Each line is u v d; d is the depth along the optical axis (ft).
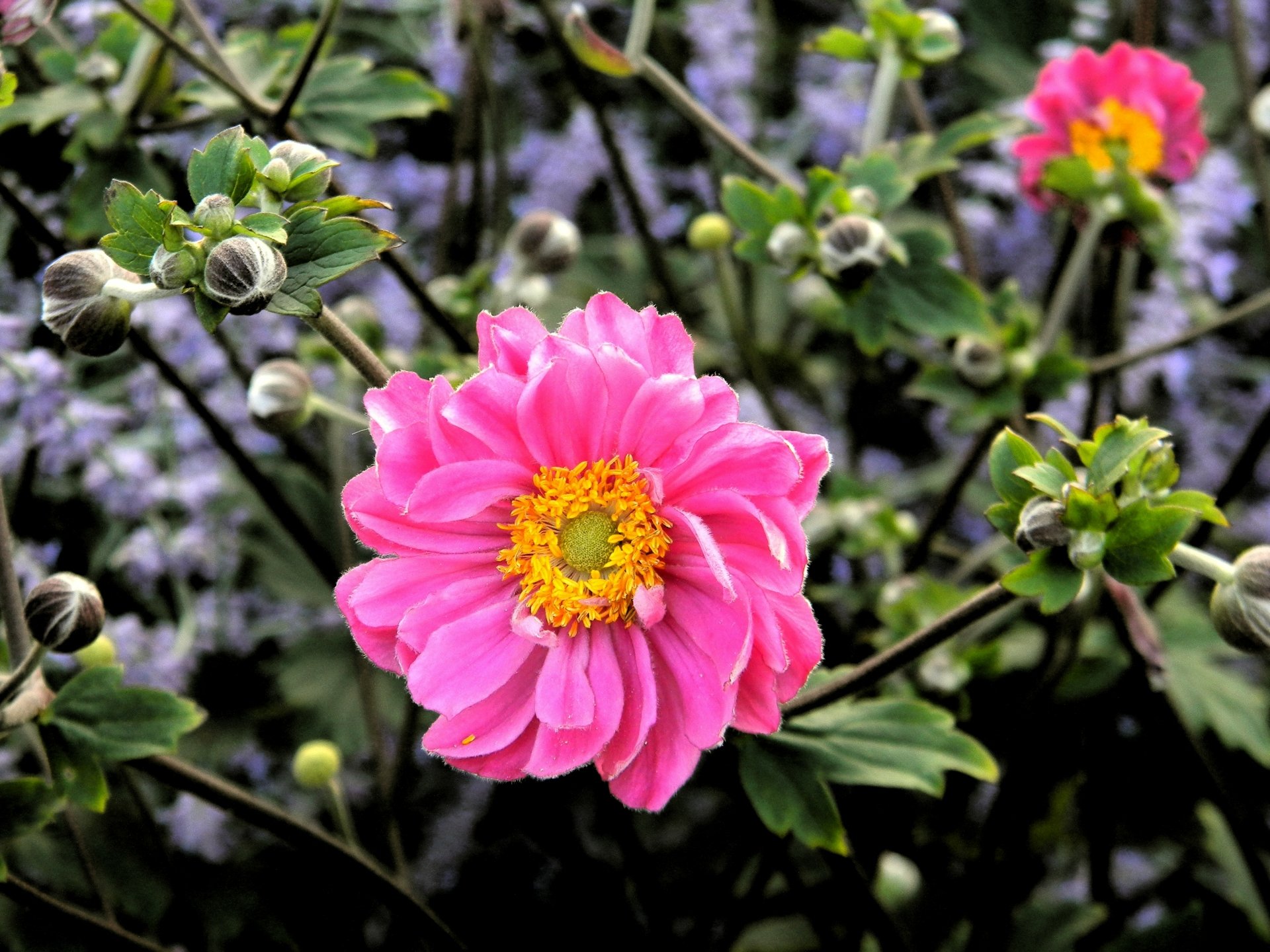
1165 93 1.16
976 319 1.14
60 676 1.01
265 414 1.02
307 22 1.26
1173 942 1.20
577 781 1.24
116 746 0.89
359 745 1.33
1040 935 1.23
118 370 1.35
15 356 1.14
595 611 0.80
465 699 0.79
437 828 1.29
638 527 0.79
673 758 0.79
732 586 0.74
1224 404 1.47
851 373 1.47
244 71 1.19
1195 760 1.09
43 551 1.23
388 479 0.76
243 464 1.12
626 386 0.77
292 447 1.30
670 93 1.13
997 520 0.84
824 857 1.01
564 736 0.79
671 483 0.78
